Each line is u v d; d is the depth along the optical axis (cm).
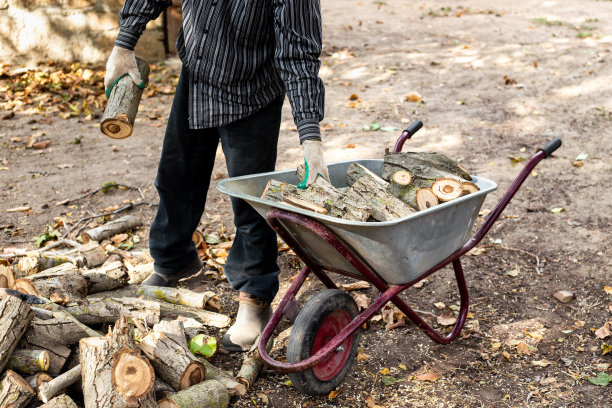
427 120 671
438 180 271
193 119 286
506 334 336
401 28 1104
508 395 288
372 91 768
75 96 740
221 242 434
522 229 450
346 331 258
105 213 467
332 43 993
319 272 295
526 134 627
